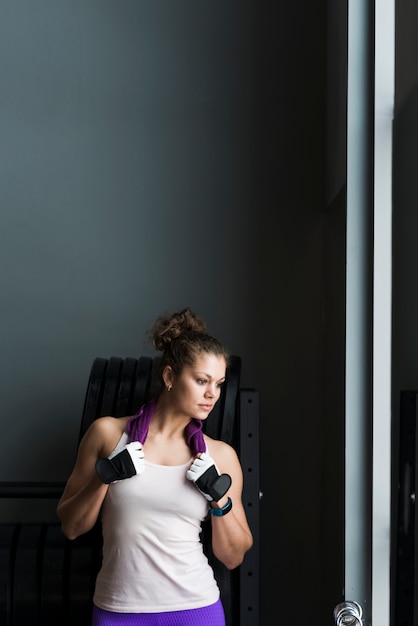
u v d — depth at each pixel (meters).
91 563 2.60
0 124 3.33
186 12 3.36
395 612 2.23
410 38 2.31
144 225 3.34
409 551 2.15
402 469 2.20
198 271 3.33
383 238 1.92
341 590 2.73
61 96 3.35
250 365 3.33
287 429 3.33
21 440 3.31
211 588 2.20
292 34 3.36
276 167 3.34
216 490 2.09
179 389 2.16
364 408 1.94
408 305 2.35
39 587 2.61
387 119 1.94
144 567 2.14
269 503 3.33
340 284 2.88
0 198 3.33
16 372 3.32
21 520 3.28
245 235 3.34
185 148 3.35
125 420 2.29
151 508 2.13
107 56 3.36
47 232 3.34
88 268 3.33
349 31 1.97
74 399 3.32
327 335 3.23
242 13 3.36
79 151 3.35
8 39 3.34
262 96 3.35
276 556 3.32
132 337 3.33
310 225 3.34
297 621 3.31
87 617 2.57
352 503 1.92
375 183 1.93
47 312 3.33
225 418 2.66
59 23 3.36
